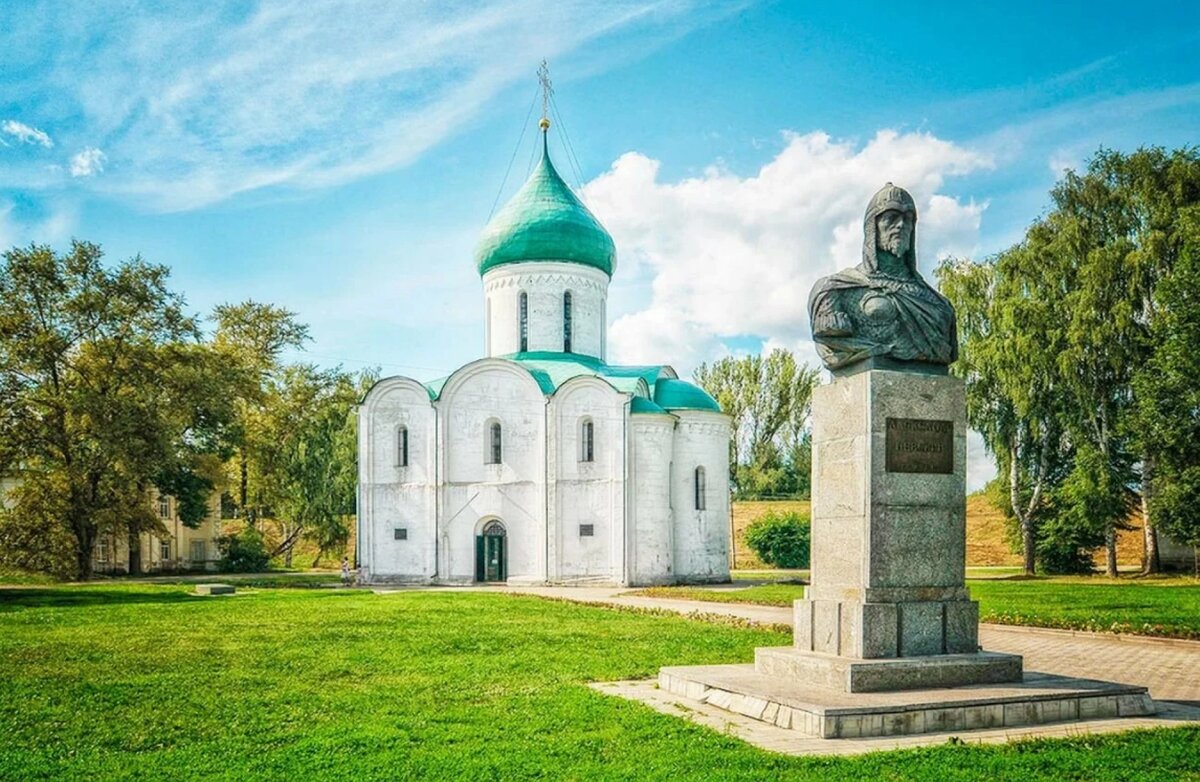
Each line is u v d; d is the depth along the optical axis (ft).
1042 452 181.16
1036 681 45.85
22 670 56.59
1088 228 168.66
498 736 38.40
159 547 236.63
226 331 237.45
